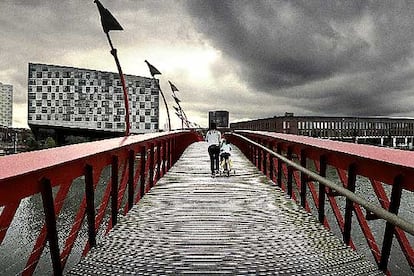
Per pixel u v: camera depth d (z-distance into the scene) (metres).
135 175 7.95
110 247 4.80
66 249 4.27
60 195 3.94
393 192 3.57
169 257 4.46
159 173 11.14
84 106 89.19
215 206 7.34
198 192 8.90
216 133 11.88
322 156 5.80
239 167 14.48
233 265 4.22
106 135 90.81
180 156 19.45
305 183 7.18
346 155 4.30
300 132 83.56
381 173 3.85
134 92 84.06
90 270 4.09
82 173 4.37
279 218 6.36
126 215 6.56
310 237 5.25
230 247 4.82
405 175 3.39
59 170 3.73
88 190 4.53
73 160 3.61
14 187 2.95
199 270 4.09
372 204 3.25
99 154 4.68
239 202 7.74
